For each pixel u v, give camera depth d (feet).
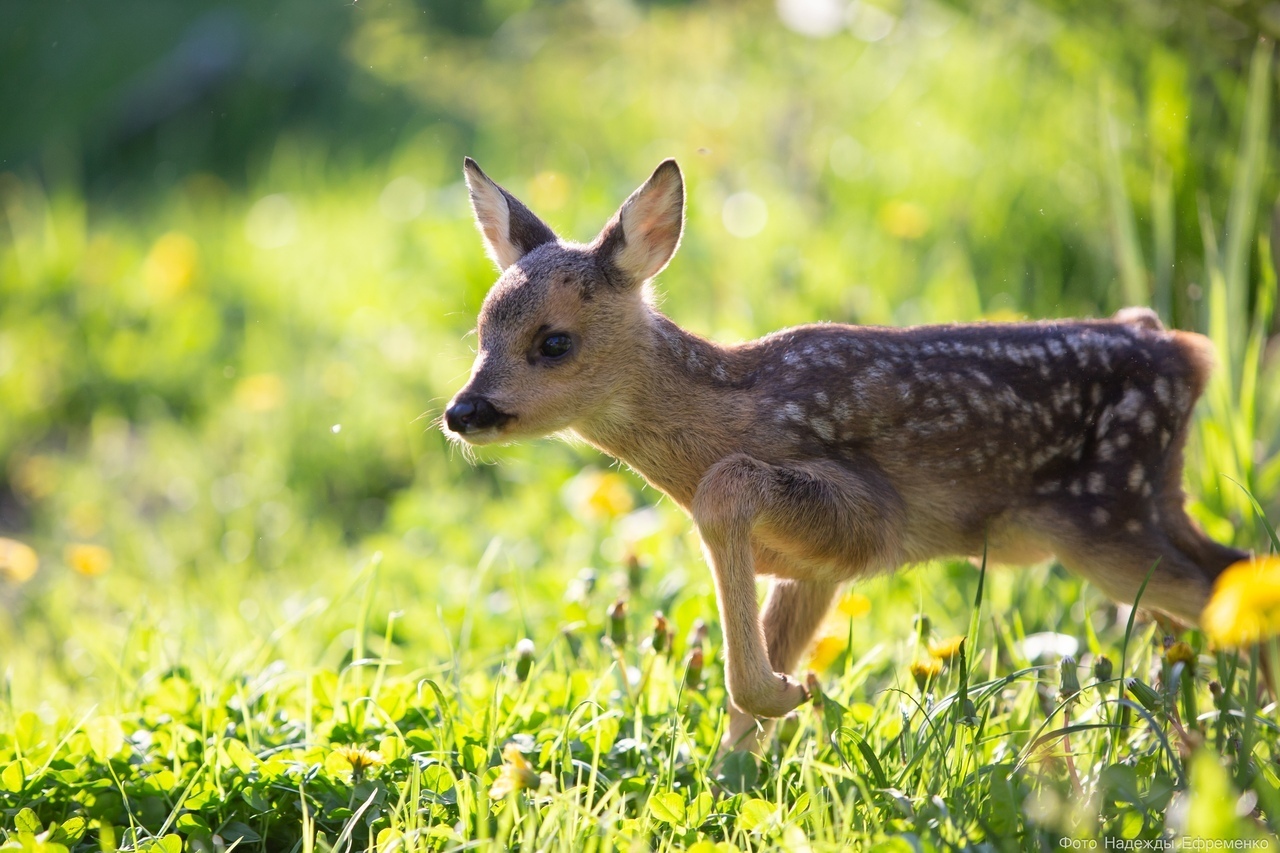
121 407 53.01
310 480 46.26
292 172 73.10
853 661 29.07
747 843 20.67
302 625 33.14
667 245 26.76
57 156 82.94
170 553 42.39
